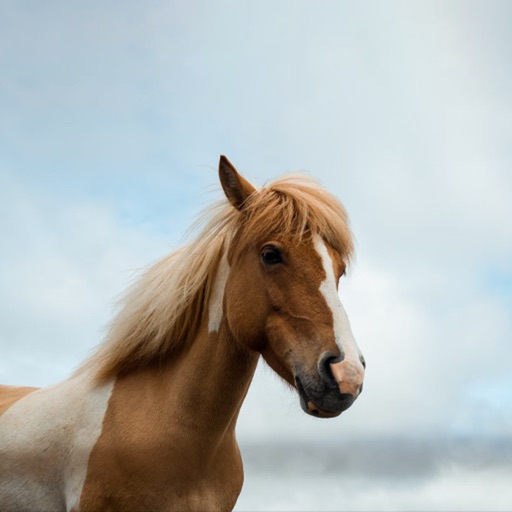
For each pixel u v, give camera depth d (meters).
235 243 3.47
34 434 3.53
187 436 3.28
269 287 3.18
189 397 3.34
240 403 3.49
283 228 3.23
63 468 3.41
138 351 3.59
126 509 3.17
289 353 3.07
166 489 3.19
